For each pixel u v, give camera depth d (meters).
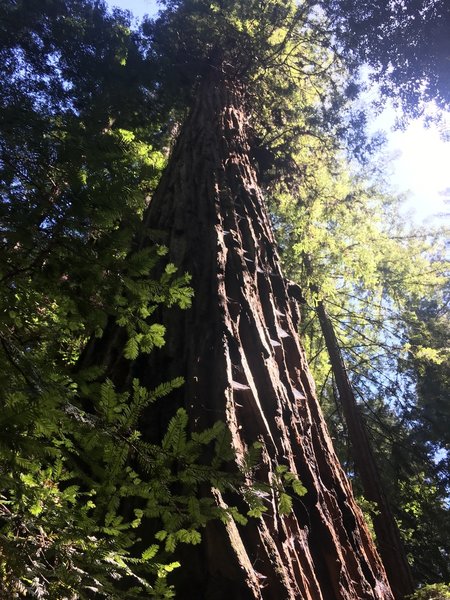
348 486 4.45
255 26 12.84
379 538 9.30
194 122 8.41
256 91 13.02
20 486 2.12
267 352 4.31
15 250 2.25
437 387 15.76
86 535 2.21
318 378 15.95
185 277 2.55
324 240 13.78
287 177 13.78
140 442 2.17
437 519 13.71
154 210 5.87
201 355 3.83
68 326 2.60
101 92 10.82
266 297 5.19
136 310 2.71
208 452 3.06
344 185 14.42
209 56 12.62
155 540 2.74
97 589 2.11
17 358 2.07
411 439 16.05
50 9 10.97
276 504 3.23
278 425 3.74
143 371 3.73
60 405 2.05
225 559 2.66
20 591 1.97
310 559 3.14
